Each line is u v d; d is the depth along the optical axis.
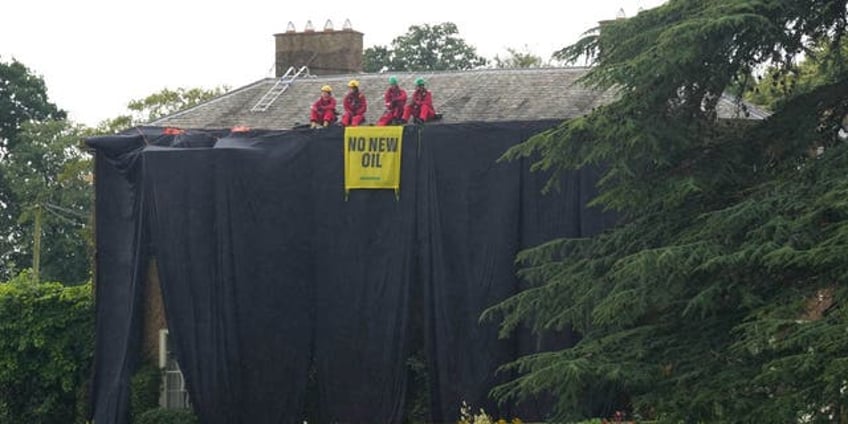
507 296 45.38
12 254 92.94
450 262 46.06
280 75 62.34
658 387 26.27
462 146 46.03
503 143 45.56
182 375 49.94
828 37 29.77
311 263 47.88
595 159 28.39
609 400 27.45
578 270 29.30
